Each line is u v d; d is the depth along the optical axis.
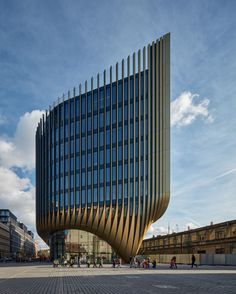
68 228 73.31
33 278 27.69
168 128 69.06
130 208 66.81
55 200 76.56
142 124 69.06
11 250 170.50
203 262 58.31
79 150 74.75
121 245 66.62
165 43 71.31
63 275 31.72
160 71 70.69
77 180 73.50
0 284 21.89
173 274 31.84
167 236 92.75
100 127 72.94
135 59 72.38
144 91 70.12
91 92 75.94
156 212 66.81
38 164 91.50
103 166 70.75
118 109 71.69
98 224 68.81
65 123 78.56
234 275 29.97
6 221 166.88
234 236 60.72
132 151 68.69
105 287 19.38
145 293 16.05
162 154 68.19
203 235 72.62
